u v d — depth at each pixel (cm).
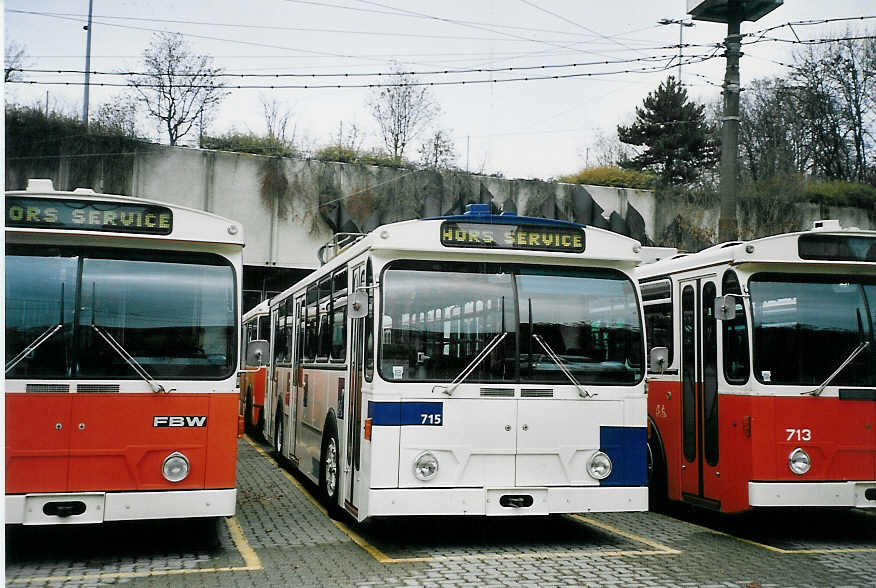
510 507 833
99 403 762
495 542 908
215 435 790
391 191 2852
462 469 828
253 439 2070
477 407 840
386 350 831
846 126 4188
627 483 867
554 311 875
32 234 770
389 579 730
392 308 841
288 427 1452
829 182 3738
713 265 997
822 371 930
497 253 868
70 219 776
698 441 1016
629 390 880
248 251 2745
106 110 3956
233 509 788
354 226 2805
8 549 841
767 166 4428
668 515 1123
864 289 962
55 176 2633
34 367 752
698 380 1020
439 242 858
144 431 771
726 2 1592
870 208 3441
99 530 946
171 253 808
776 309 937
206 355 800
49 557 806
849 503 907
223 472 789
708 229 3056
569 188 2983
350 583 716
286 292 1584
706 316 1012
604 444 866
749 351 918
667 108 5316
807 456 908
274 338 1733
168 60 4172
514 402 848
